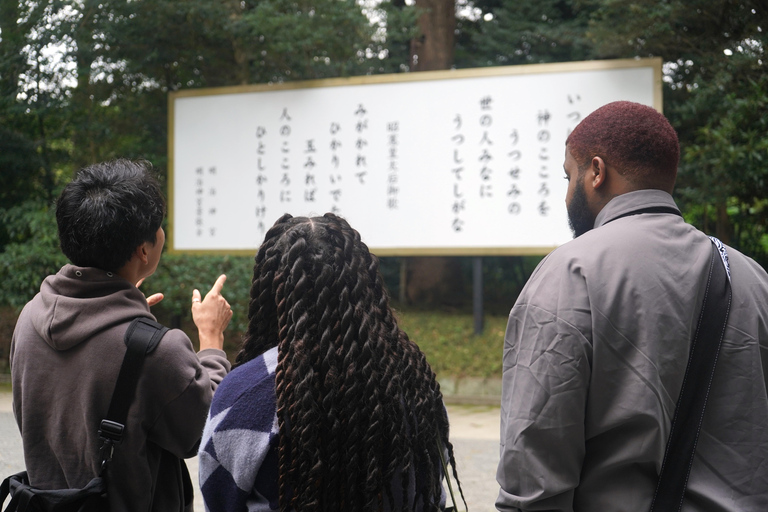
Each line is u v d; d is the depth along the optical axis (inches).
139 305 54.2
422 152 244.1
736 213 272.1
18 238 273.9
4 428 180.2
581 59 283.1
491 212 237.6
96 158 295.0
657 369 42.3
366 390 39.9
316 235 43.4
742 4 223.9
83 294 52.5
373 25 258.5
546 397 42.9
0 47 261.1
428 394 44.1
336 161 252.7
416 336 263.0
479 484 144.6
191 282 255.8
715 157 214.7
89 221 52.2
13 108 259.4
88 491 48.8
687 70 251.0
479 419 206.5
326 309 41.0
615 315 43.2
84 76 268.2
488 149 237.6
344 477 39.0
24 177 289.6
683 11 224.8
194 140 267.0
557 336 43.5
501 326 266.4
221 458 39.4
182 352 52.2
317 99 254.5
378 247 247.8
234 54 293.0
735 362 43.4
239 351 45.3
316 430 38.4
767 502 41.7
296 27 244.8
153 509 53.7
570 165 52.1
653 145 47.8
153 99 301.6
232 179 263.3
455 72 240.4
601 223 49.0
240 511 39.6
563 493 42.9
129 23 266.5
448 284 319.9
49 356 52.1
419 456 42.1
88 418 50.1
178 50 286.4
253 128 261.3
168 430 52.2
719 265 45.5
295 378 38.9
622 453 42.6
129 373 50.2
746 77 218.8
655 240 45.5
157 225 55.8
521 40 303.1
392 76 246.5
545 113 232.1
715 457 42.4
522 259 363.3
